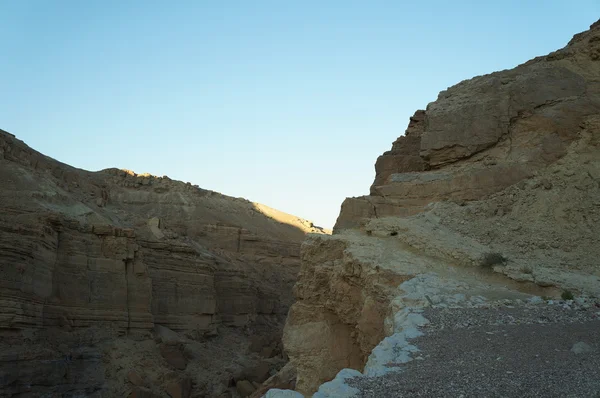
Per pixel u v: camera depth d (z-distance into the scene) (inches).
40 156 1768.0
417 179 838.5
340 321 728.3
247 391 1362.0
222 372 1513.3
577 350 370.0
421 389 305.9
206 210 3383.4
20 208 1386.6
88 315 1371.8
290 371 1064.2
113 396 1203.2
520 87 836.0
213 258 2158.0
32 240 1238.3
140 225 1955.0
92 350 1294.3
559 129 792.9
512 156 807.1
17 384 1042.7
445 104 890.1
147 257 1744.6
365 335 609.9
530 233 694.5
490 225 722.8
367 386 315.6
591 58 839.1
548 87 823.1
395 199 829.2
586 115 786.8
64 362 1170.6
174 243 1887.3
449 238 697.6
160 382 1312.7
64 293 1339.8
